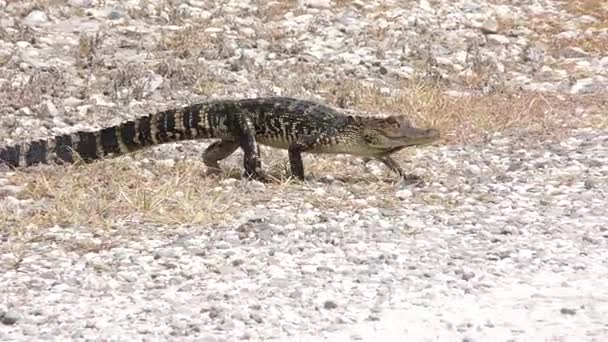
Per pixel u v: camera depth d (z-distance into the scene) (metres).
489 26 73.94
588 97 63.81
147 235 40.31
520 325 32.41
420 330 32.00
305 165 49.84
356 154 47.84
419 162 51.25
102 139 49.00
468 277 36.22
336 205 43.97
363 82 64.25
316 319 32.69
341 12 73.94
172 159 50.03
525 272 36.97
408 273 36.66
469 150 54.00
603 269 37.34
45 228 40.97
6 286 35.19
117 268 36.88
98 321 32.31
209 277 36.09
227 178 47.59
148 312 33.03
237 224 41.56
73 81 60.38
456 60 69.19
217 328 31.88
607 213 43.78
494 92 64.25
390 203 44.47
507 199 45.62
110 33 66.81
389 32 71.75
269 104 48.25
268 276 36.22
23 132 53.03
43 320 32.44
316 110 47.78
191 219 41.78
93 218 41.69
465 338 31.23
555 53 72.06
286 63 66.00
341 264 37.41
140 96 59.16
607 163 51.34
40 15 67.50
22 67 61.12
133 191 44.16
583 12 79.12
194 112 48.72
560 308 33.69
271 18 72.50
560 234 41.00
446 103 60.50
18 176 46.84
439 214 43.28
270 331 31.70
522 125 58.03
